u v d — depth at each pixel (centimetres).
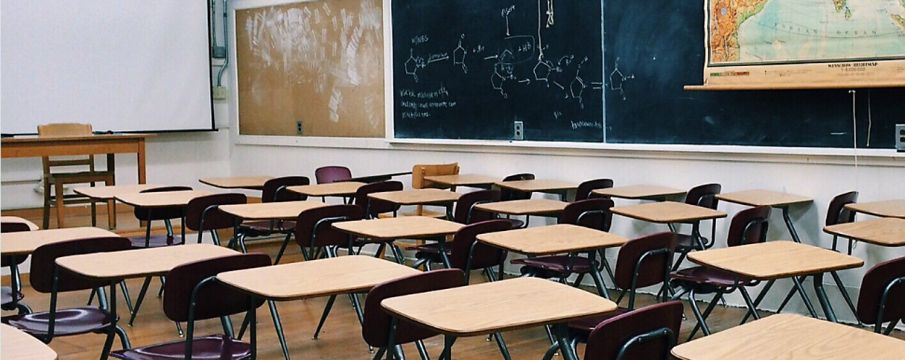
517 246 409
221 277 330
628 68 652
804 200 554
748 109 591
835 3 533
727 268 352
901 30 511
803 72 549
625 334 267
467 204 589
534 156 723
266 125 988
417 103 813
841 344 238
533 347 492
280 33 958
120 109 950
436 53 791
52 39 902
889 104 531
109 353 381
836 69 536
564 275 475
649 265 412
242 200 599
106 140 793
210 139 1040
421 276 321
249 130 1010
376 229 459
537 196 724
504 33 734
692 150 617
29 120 891
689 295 450
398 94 830
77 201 824
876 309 353
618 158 666
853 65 529
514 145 731
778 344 237
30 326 377
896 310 357
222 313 346
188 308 338
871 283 348
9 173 916
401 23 820
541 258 515
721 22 582
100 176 821
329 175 783
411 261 747
